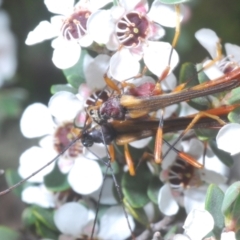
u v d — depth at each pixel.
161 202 0.16
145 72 0.16
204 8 0.23
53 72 0.23
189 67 0.16
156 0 0.16
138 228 0.17
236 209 0.15
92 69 0.16
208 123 0.16
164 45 0.16
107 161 0.16
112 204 0.17
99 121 0.16
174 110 0.16
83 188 0.16
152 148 0.16
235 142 0.15
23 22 0.23
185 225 0.15
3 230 0.17
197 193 0.16
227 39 0.23
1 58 0.22
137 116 0.15
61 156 0.17
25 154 0.17
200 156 0.16
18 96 0.23
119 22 0.16
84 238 0.17
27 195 0.17
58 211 0.17
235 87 0.15
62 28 0.16
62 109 0.16
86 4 0.16
